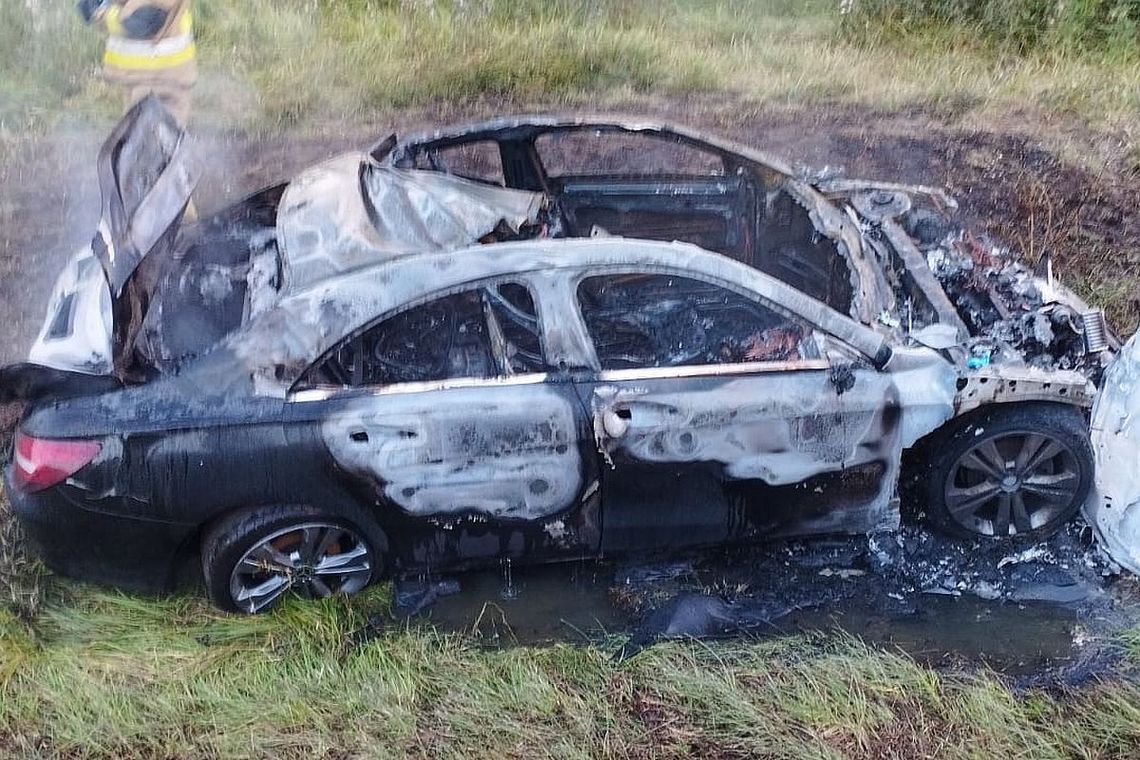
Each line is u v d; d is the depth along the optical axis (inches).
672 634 154.7
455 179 164.9
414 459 143.5
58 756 134.1
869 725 139.0
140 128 141.7
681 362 168.7
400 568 156.8
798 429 148.7
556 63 329.7
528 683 143.0
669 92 324.5
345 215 149.8
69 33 321.4
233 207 167.5
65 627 150.7
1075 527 172.7
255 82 315.3
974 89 326.0
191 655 147.6
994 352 157.6
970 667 149.3
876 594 161.8
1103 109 314.7
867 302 156.8
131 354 138.0
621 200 190.9
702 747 136.4
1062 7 356.2
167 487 140.4
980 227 251.1
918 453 164.1
